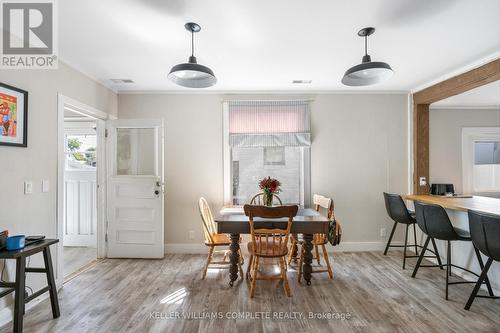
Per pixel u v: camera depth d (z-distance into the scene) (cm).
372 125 416
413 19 218
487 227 210
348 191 413
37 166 256
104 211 380
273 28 231
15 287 196
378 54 286
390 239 386
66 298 262
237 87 395
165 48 268
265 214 260
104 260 369
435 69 329
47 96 269
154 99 408
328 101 414
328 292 272
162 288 282
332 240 299
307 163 411
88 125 426
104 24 222
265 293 271
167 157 406
